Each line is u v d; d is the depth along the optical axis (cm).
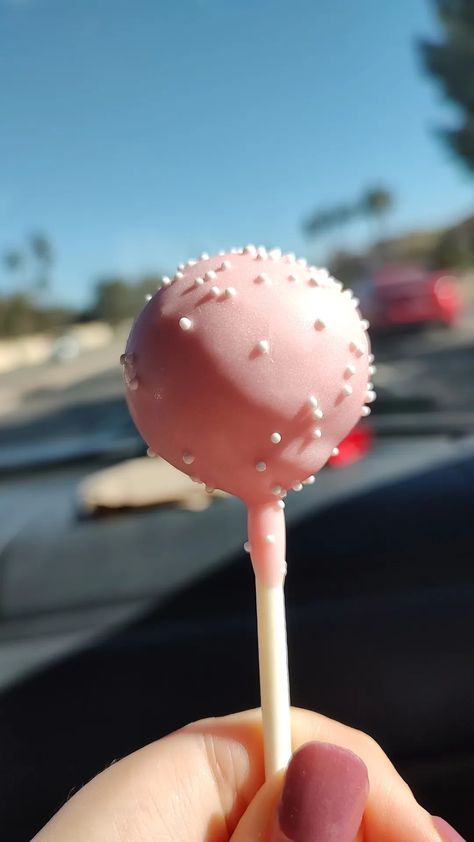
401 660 17
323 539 21
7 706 17
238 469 9
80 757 16
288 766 9
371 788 11
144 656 18
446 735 16
